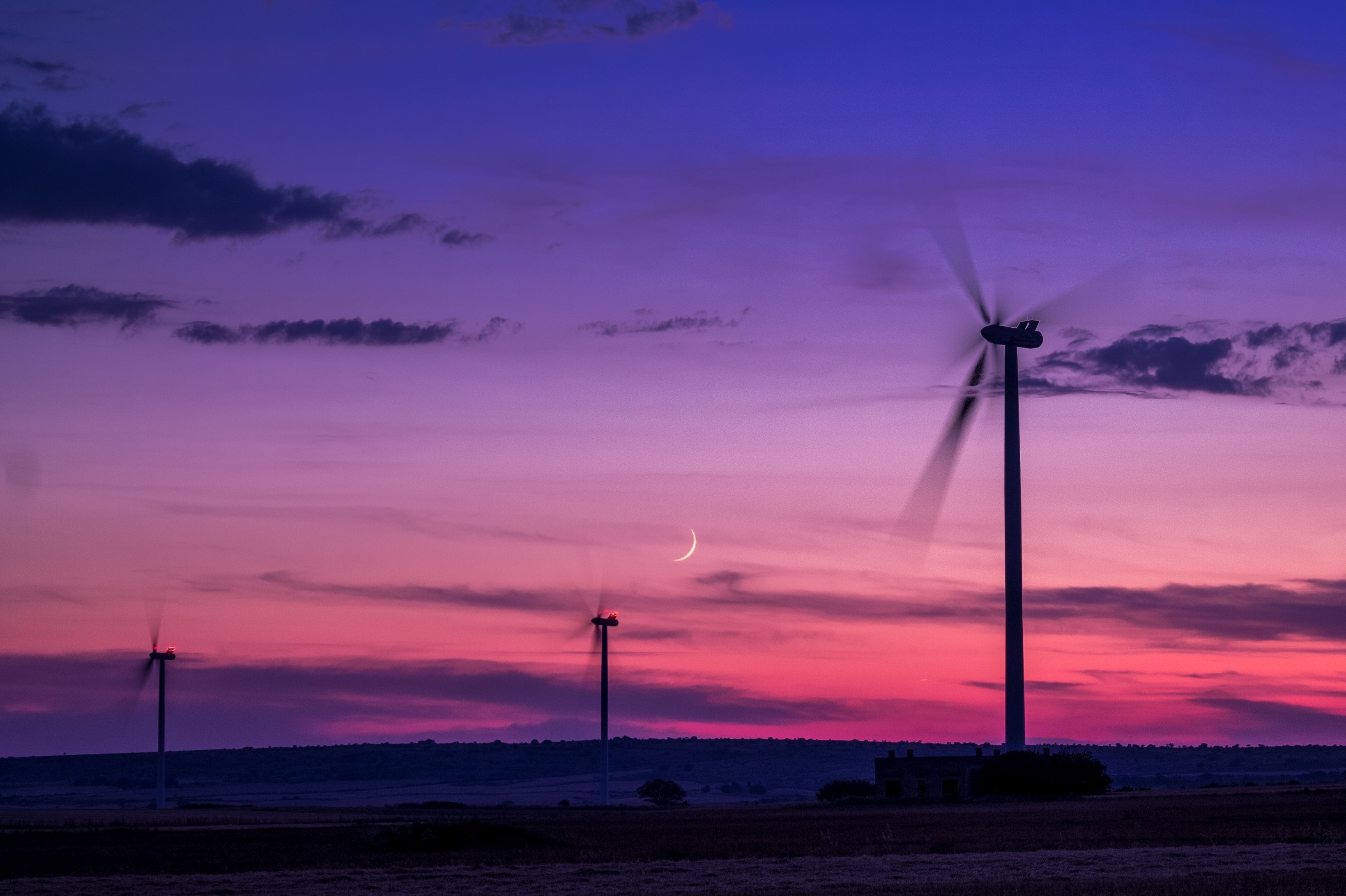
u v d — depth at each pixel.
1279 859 66.06
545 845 85.75
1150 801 136.62
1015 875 59.62
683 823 121.69
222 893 56.94
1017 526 146.88
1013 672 149.38
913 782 156.38
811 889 54.56
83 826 127.88
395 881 61.00
